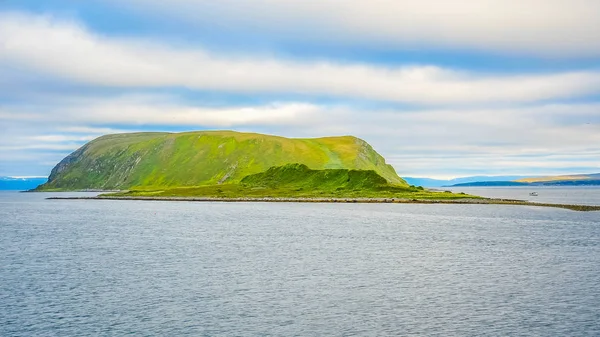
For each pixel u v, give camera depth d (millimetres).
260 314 41625
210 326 38625
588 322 39500
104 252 74312
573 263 64562
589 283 52656
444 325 38875
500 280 54156
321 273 57844
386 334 37000
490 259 67812
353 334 36969
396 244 83375
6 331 37281
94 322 39438
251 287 50781
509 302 45125
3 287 50562
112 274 57156
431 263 64562
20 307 43344
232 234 99062
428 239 90250
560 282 53156
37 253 73500
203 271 58906
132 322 39500
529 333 37094
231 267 61531
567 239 89750
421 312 42219
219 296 47188
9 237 95188
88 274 57188
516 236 94938
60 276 56094
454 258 68625
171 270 59562
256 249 77312
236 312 42156
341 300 45906
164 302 45094
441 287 50844
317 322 39625
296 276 56156
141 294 47875
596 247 79312
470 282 53156
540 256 70312
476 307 43625
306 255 71188
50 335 36531
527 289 49969
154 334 36875
